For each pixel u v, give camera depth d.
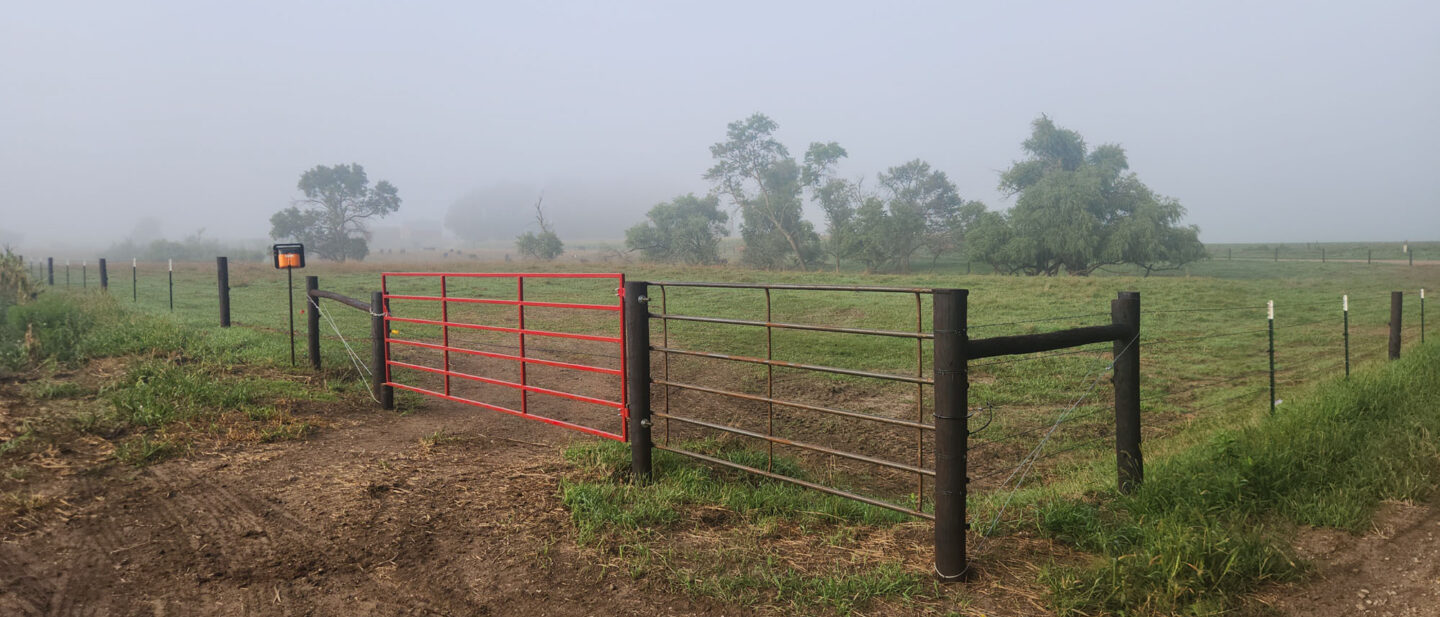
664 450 5.22
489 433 6.67
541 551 3.81
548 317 17.00
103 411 6.32
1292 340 13.97
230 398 7.03
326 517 4.25
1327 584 3.36
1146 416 8.53
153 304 17.22
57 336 9.52
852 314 17.83
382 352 7.54
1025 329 15.55
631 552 3.80
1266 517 4.16
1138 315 4.55
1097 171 44.03
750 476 5.39
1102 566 3.37
